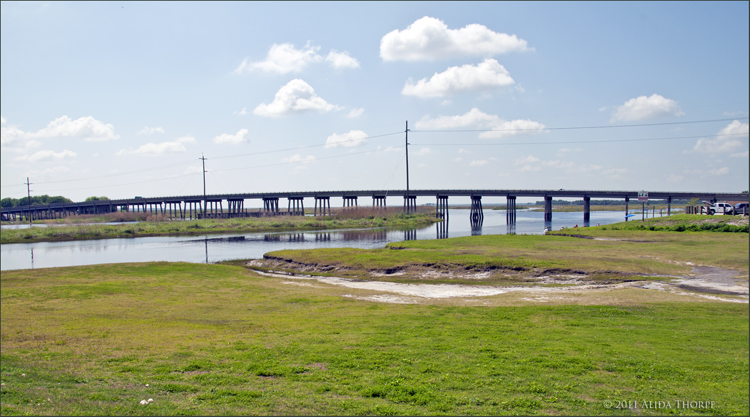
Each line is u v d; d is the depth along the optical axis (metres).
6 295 31.38
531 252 49.66
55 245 84.81
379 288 37.03
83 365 15.83
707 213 93.50
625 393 12.98
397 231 109.81
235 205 199.00
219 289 35.00
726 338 18.94
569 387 13.41
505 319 23.16
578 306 26.08
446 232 105.62
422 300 30.25
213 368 15.50
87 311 26.55
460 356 16.52
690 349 17.38
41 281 37.34
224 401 12.39
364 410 11.76
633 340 18.70
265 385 13.77
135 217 179.75
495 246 56.03
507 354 16.66
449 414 11.53
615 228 76.81
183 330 21.55
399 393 12.97
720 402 12.25
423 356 16.56
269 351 17.45
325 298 31.12
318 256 52.12
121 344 18.83
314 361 16.14
